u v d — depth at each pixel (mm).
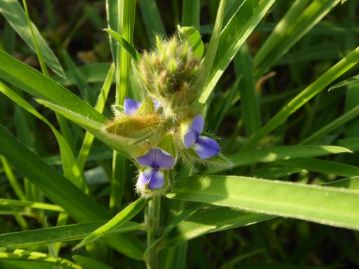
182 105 82
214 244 158
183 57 80
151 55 82
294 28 136
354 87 131
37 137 156
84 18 186
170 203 130
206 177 93
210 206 108
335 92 157
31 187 134
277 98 166
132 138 84
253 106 140
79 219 116
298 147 119
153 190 92
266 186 84
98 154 135
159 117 86
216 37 86
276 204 82
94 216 116
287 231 164
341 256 161
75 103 101
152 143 87
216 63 102
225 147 154
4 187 149
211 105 157
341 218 76
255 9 101
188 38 94
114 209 130
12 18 127
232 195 88
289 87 180
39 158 114
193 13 128
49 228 102
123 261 146
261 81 156
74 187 115
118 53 112
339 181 101
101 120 101
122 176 126
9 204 117
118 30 115
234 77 189
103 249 130
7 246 99
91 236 92
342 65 113
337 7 177
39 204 120
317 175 156
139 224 108
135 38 186
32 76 101
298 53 163
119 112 93
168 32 199
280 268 144
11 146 112
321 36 177
